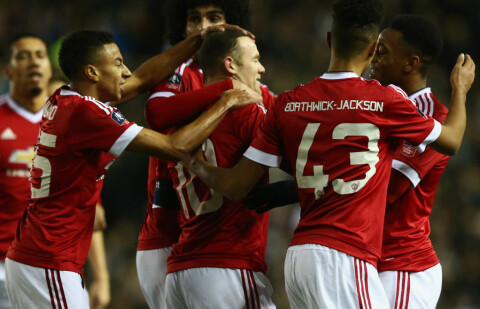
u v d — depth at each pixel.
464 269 35.44
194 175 14.55
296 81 42.28
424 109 15.20
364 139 13.19
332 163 13.27
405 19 15.42
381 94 13.30
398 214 15.10
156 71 15.86
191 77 16.28
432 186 15.44
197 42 15.97
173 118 14.89
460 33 46.00
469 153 41.75
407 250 15.17
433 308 15.48
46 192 14.86
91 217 15.37
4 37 43.72
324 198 13.38
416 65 15.26
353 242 13.13
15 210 20.59
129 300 32.44
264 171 14.02
